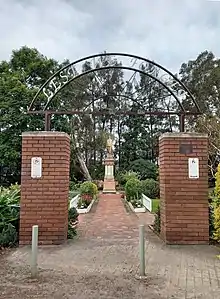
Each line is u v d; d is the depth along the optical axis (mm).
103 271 5812
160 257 6824
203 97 35969
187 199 8203
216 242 8211
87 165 40750
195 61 41406
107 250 7426
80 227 11430
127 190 22375
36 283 5160
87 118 37406
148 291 4816
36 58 26359
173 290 4871
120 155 45125
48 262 6391
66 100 26734
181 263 6363
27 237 8031
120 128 46656
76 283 5164
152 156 43625
